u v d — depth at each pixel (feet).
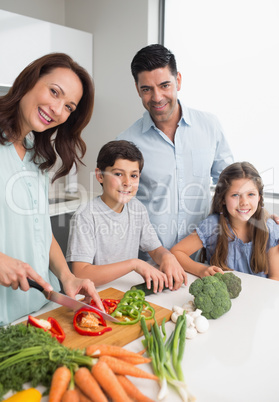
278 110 7.01
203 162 5.23
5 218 3.17
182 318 2.86
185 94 8.16
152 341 2.63
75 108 3.23
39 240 3.42
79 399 2.06
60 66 3.01
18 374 2.17
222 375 2.41
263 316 3.24
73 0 9.01
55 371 2.14
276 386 2.31
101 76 8.85
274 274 4.79
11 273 2.74
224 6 7.37
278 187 7.09
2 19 6.76
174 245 5.01
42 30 7.47
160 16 8.11
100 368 2.12
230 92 7.54
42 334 2.45
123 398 2.04
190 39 7.90
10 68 7.05
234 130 7.60
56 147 3.70
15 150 3.27
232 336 2.89
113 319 2.92
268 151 7.25
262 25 6.96
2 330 2.51
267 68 7.02
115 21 8.36
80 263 4.00
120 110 8.63
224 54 7.50
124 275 4.22
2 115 3.08
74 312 3.10
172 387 2.27
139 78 4.48
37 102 3.01
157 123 5.06
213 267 4.12
